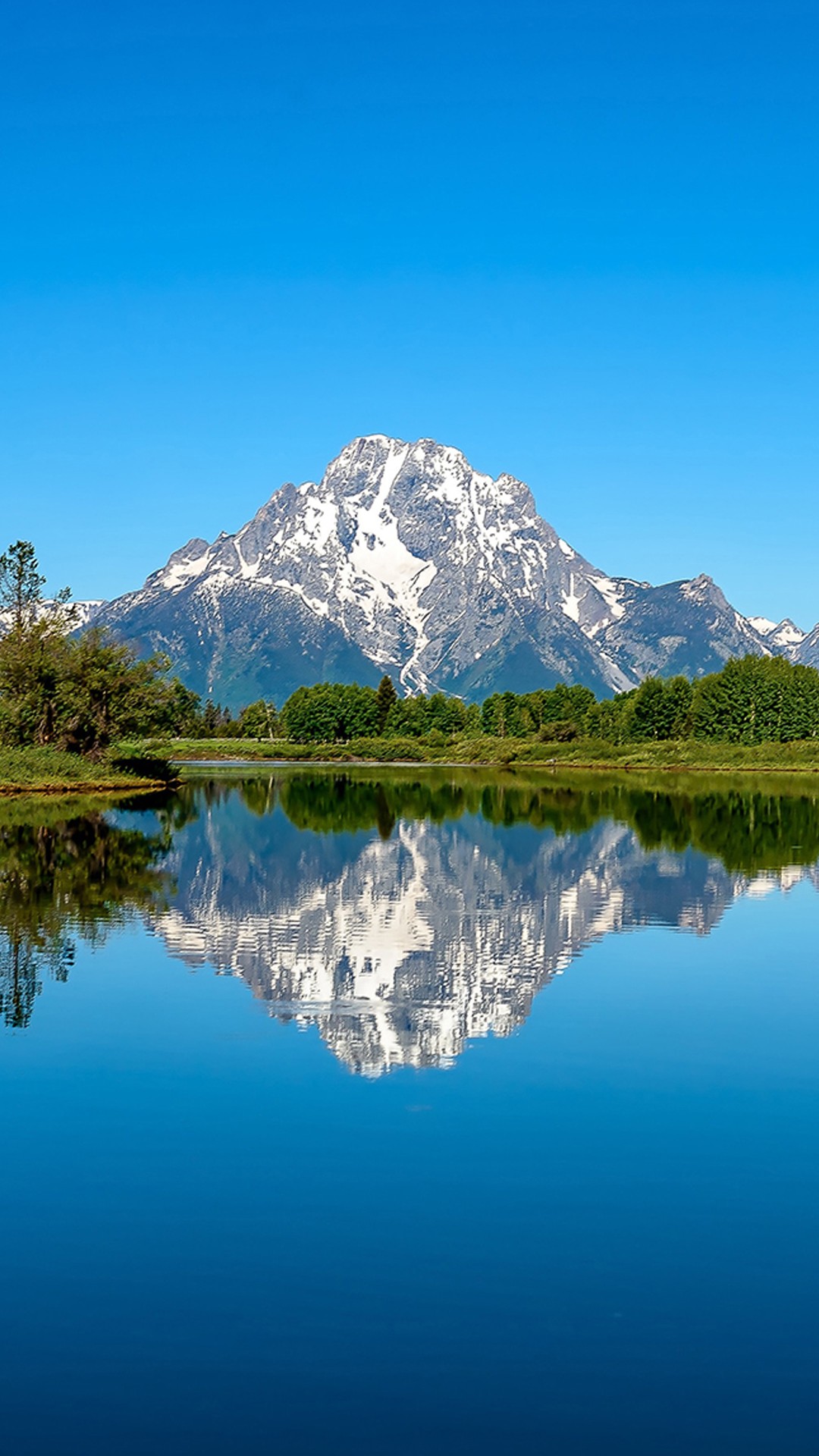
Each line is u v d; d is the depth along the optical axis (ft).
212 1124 50.83
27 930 92.27
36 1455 29.96
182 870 130.93
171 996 71.61
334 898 111.24
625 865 139.64
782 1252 39.86
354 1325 35.58
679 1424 31.30
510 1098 54.44
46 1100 53.67
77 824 190.29
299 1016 67.56
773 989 75.31
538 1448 30.40
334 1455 30.12
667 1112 52.80
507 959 83.46
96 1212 42.52
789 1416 31.53
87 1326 35.45
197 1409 31.83
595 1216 42.39
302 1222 41.86
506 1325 35.60
